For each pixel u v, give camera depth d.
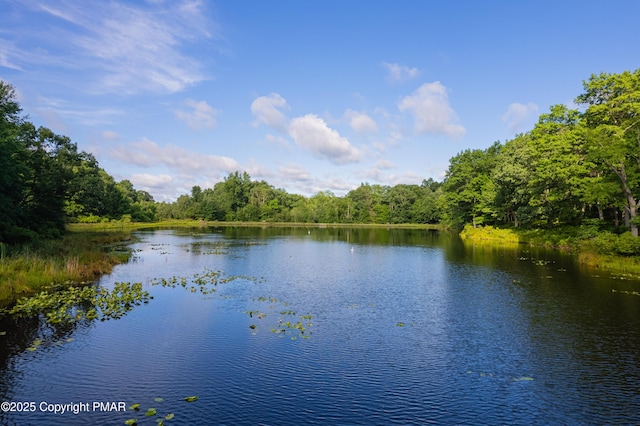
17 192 40.81
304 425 9.96
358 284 27.66
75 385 11.93
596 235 40.81
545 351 15.17
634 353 14.97
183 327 17.52
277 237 76.06
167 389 11.73
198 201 161.38
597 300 22.69
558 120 52.84
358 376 12.89
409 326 18.16
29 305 19.72
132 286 25.09
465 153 80.44
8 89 37.62
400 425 10.08
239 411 10.55
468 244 58.72
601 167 37.97
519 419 10.48
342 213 158.25
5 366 13.20
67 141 55.94
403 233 92.94
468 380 12.72
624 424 10.26
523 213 57.69
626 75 37.22
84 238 52.03
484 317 19.58
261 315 19.52
